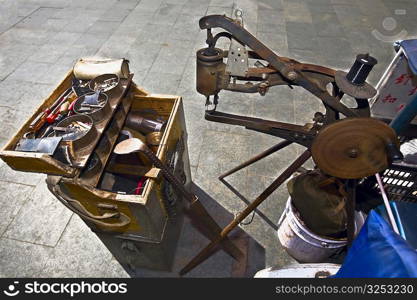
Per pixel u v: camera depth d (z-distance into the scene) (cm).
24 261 263
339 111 155
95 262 266
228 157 357
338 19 668
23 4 709
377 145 156
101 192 166
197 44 561
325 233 217
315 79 154
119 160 214
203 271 263
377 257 113
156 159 174
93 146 169
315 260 254
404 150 220
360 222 229
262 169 343
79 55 529
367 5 741
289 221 239
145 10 685
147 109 244
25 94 439
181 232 288
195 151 363
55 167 153
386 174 228
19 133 175
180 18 650
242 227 292
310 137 177
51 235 281
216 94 168
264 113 420
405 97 237
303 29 623
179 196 240
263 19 655
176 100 228
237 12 149
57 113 198
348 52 553
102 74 219
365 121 145
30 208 301
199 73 157
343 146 157
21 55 526
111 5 708
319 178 233
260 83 156
